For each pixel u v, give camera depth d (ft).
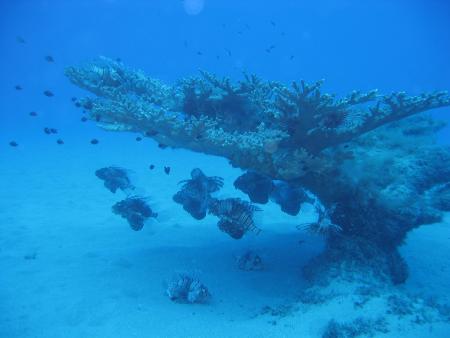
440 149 24.09
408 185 21.50
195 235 31.24
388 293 18.51
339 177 20.85
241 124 24.44
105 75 28.99
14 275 22.62
